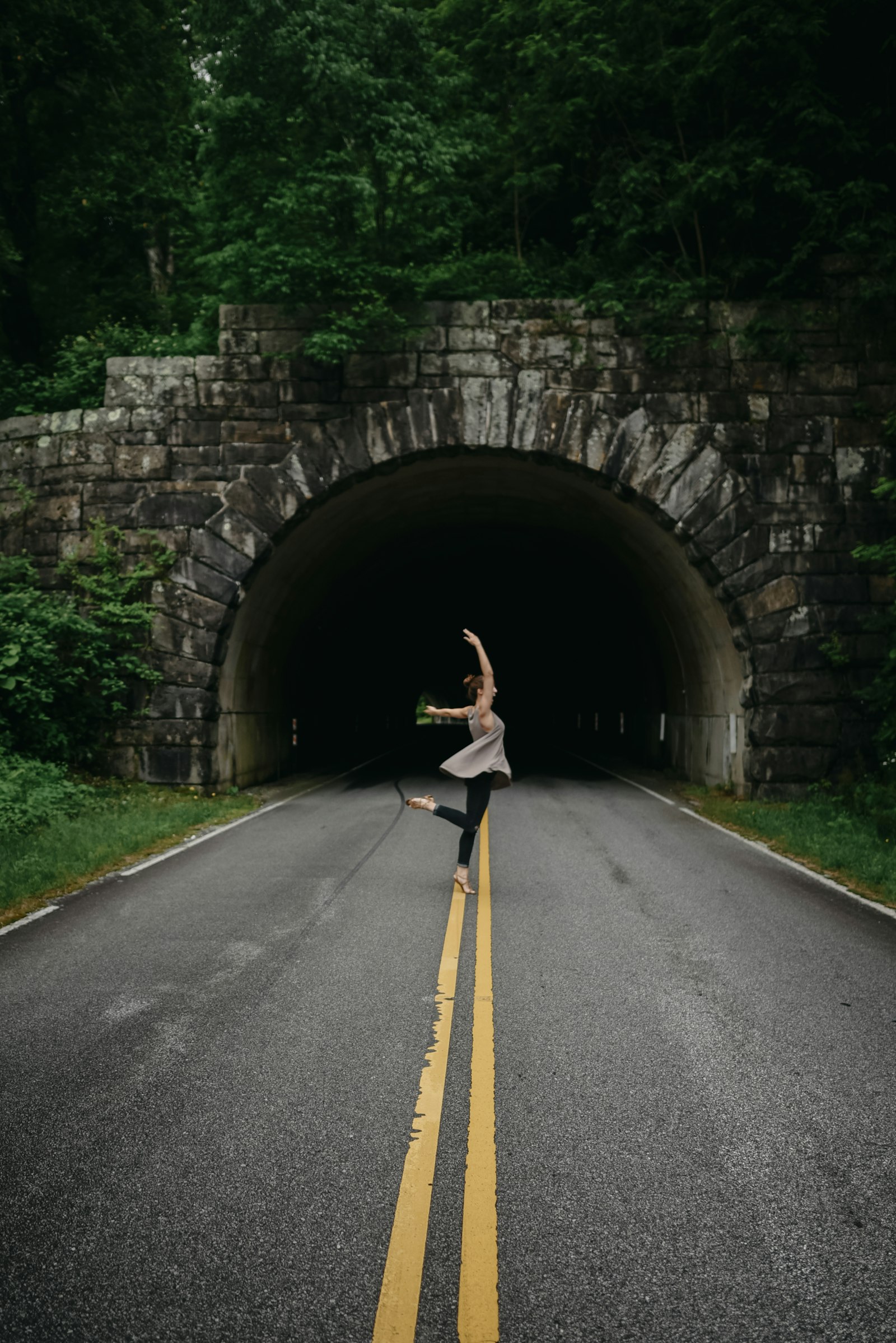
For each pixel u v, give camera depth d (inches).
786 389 613.0
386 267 594.9
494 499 799.1
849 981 214.7
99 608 621.9
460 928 258.5
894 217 589.6
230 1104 147.0
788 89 581.9
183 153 971.9
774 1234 112.0
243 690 685.3
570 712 1529.3
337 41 546.6
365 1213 115.9
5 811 430.3
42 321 929.5
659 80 605.3
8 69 797.9
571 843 418.6
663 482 609.0
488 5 730.2
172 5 855.1
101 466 631.8
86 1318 95.9
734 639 612.4
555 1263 106.0
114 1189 121.3
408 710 2162.9
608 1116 143.7
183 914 277.3
